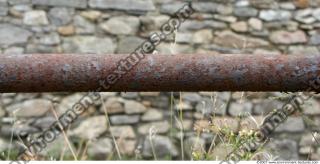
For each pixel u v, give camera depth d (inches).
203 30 199.5
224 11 201.8
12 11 193.3
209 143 175.0
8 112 186.9
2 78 40.2
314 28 205.3
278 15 204.1
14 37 192.2
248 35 202.1
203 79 41.1
